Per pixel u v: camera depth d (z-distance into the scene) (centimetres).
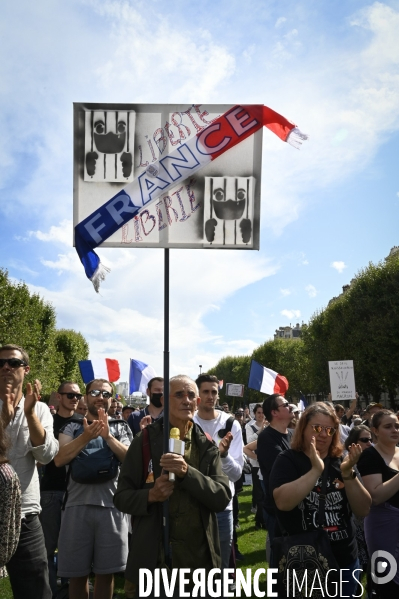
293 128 390
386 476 453
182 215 391
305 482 348
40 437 395
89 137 392
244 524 1044
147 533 335
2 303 3159
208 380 547
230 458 490
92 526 475
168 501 343
